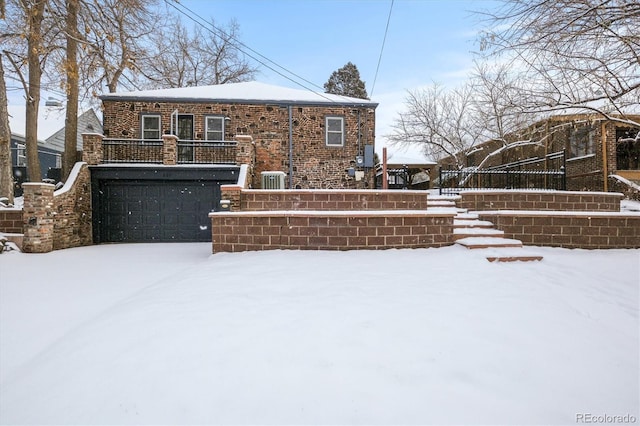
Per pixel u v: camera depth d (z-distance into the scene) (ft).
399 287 13.35
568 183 47.73
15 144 64.69
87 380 7.07
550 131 31.91
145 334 9.11
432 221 21.57
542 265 18.19
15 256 25.14
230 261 18.53
